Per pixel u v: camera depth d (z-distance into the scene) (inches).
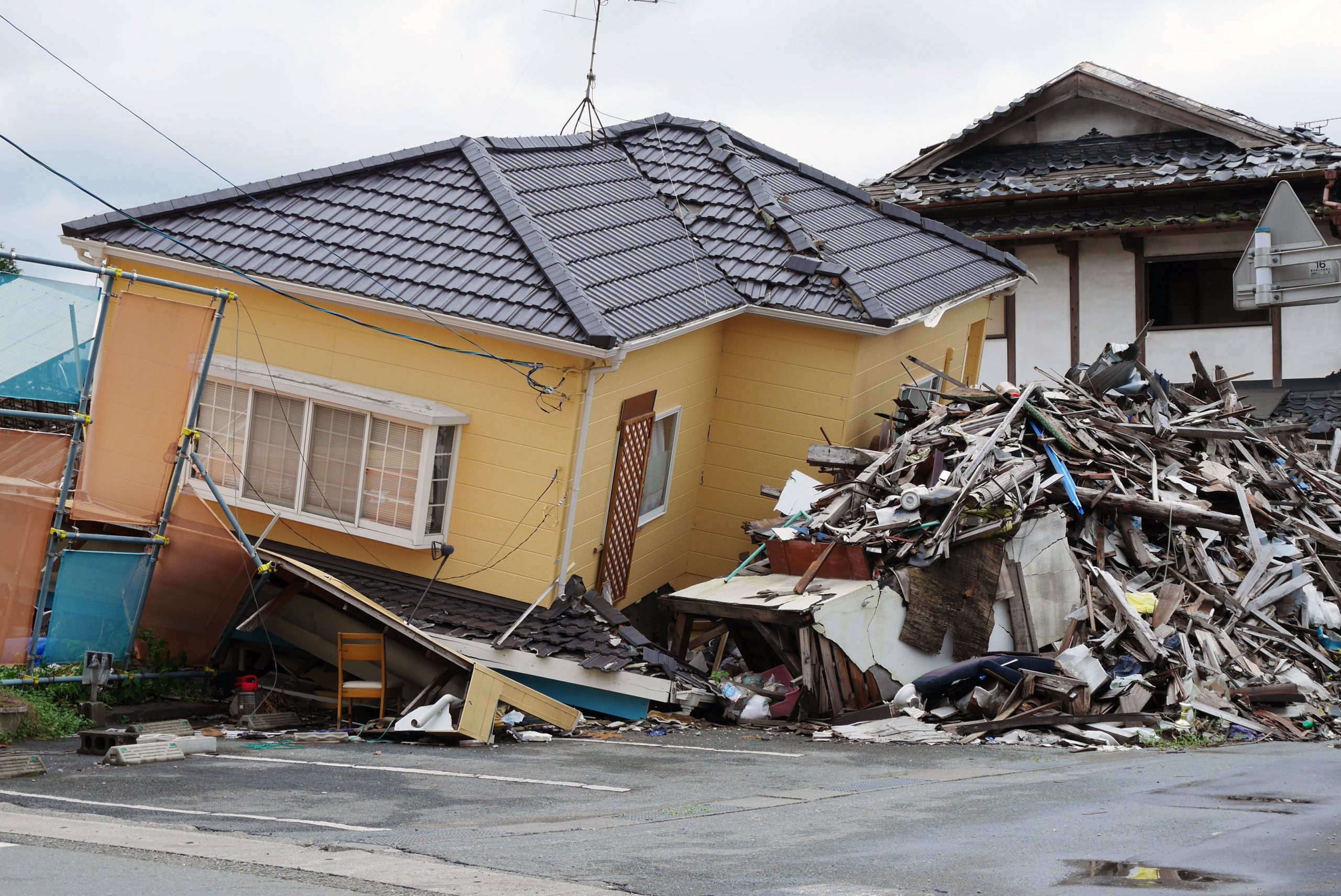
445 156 633.6
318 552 575.8
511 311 526.0
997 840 260.5
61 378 448.5
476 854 251.4
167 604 501.0
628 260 593.3
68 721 438.0
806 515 569.6
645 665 515.8
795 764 408.2
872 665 514.9
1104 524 574.9
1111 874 222.7
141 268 608.1
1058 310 872.9
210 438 577.6
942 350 751.7
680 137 734.5
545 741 464.1
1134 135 916.0
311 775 369.4
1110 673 499.8
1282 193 365.1
